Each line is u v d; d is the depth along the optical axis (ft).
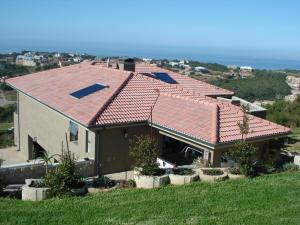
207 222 37.81
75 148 68.90
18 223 36.99
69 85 82.89
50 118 78.23
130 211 40.14
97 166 63.41
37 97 81.20
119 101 69.72
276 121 115.14
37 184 45.88
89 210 40.24
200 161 58.23
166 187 47.65
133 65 93.20
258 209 41.42
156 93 75.61
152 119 66.39
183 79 96.17
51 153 78.89
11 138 108.68
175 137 63.10
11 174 55.72
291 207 42.16
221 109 67.15
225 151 58.44
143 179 48.39
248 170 52.54
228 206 41.98
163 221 37.93
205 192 45.96
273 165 61.82
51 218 38.19
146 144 49.83
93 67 92.38
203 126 61.00
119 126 63.93
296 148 82.12
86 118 63.26
